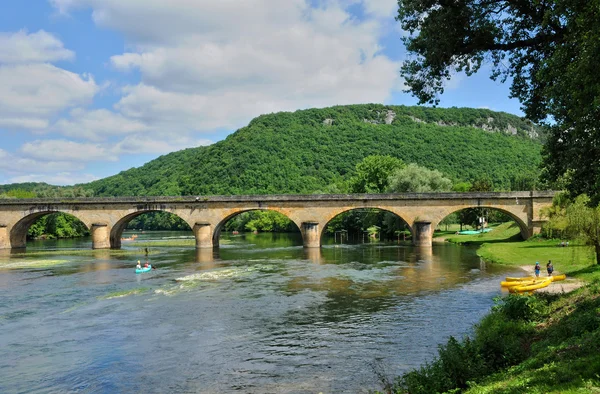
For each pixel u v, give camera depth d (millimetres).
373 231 103562
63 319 25531
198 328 23125
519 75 19781
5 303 29984
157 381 16391
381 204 65812
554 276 33094
